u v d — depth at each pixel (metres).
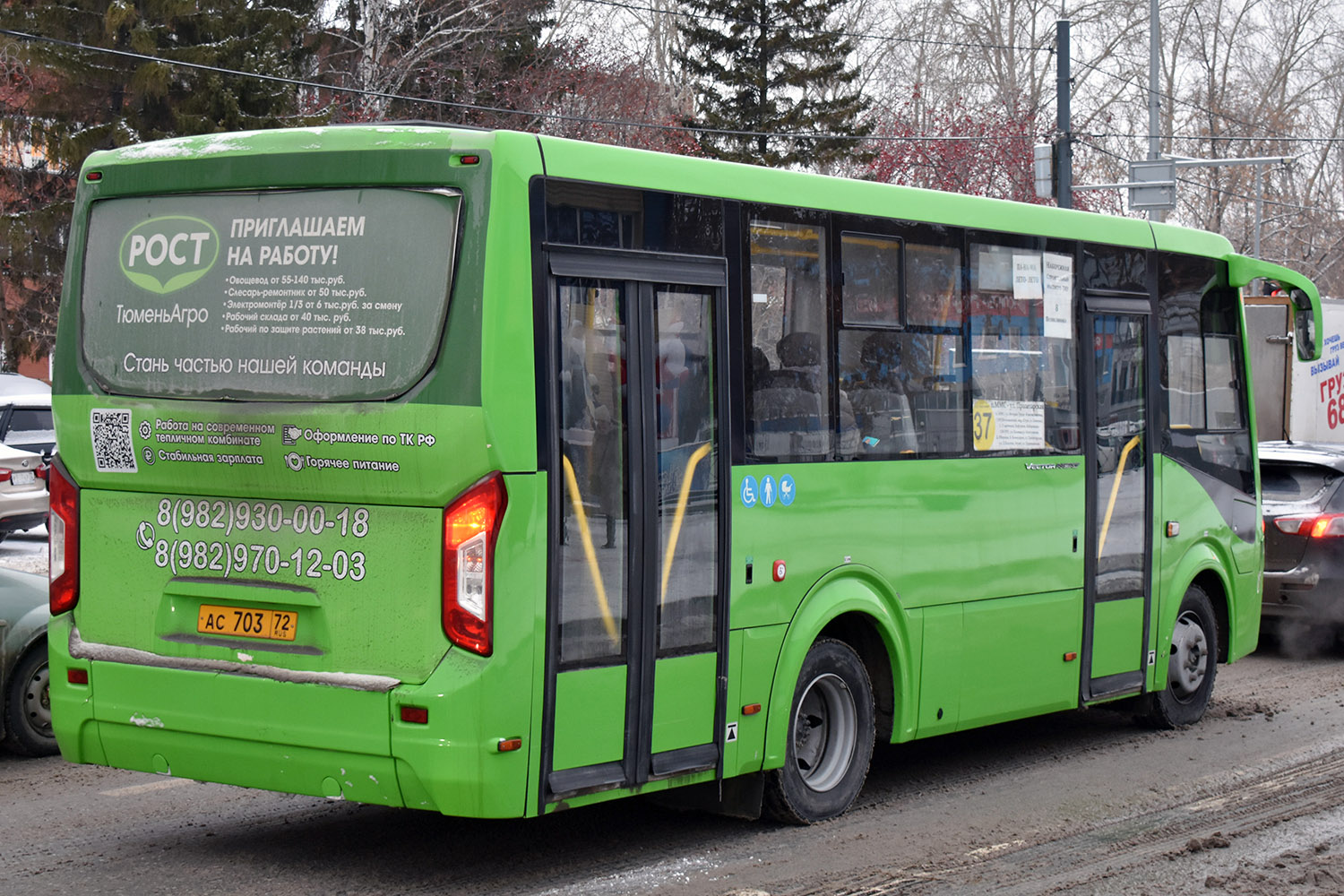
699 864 6.64
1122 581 9.36
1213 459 10.35
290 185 6.15
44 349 35.53
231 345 6.23
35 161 35.66
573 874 6.45
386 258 5.92
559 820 7.39
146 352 6.43
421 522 5.80
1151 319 9.69
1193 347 10.14
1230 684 12.02
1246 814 7.81
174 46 34.91
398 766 5.77
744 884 6.34
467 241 5.78
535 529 5.80
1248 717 10.59
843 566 7.34
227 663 6.16
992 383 8.34
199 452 6.22
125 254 6.52
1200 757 9.23
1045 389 8.75
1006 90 50.16
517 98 38.41
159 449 6.32
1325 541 12.88
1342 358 20.78
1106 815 7.75
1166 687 9.93
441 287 5.80
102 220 6.61
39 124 33.94
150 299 6.44
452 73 38.12
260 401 6.11
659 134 41.78
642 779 6.32
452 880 6.32
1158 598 9.70
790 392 7.07
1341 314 20.72
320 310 6.03
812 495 7.16
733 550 6.72
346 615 5.94
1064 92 27.52
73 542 6.59
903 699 7.78
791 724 7.19
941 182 41.03
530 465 5.79
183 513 6.33
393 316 5.88
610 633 6.16
